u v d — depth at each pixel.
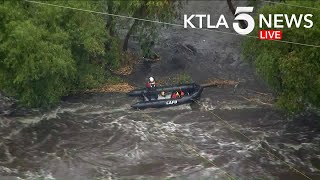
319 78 75.88
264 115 96.81
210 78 113.50
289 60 78.12
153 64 120.19
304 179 76.75
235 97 104.06
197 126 93.06
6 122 92.38
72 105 99.75
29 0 89.81
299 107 83.75
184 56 124.44
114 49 108.69
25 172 77.56
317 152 84.12
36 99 92.12
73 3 91.50
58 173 77.69
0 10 84.56
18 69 84.50
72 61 89.06
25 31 81.81
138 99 102.31
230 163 81.19
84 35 91.31
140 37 114.38
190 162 81.38
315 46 76.50
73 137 88.62
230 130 91.62
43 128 91.31
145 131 91.19
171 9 108.19
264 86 108.81
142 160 81.88
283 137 89.12
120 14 106.81
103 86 107.19
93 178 76.56
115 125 93.06
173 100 98.69
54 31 88.81
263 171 79.00
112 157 82.62
